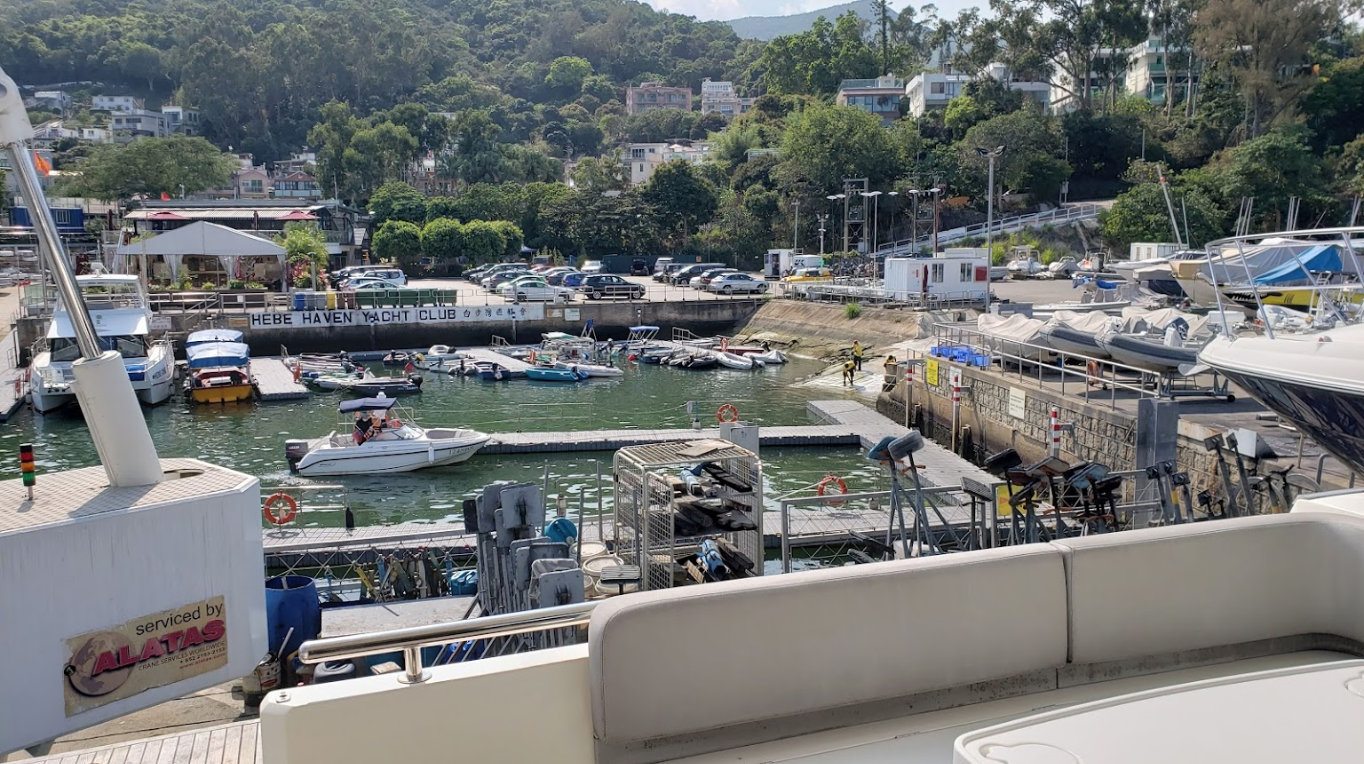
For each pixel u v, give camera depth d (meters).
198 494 8.27
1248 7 82.12
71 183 104.44
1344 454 13.73
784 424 37.84
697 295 71.12
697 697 4.07
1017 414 27.84
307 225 85.25
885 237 95.31
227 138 181.75
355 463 29.81
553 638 9.97
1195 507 19.14
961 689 4.45
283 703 3.69
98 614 7.66
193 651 8.22
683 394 45.16
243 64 181.75
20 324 47.94
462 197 106.50
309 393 44.47
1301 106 84.75
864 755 4.06
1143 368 27.03
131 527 7.79
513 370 49.78
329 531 20.86
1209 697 3.39
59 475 8.86
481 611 13.76
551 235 98.62
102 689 7.69
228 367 44.03
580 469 30.23
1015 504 13.18
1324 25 82.19
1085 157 95.56
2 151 7.91
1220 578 4.78
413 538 19.34
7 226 101.38
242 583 8.52
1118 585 4.64
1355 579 4.77
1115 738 3.10
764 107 137.75
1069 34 102.12
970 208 93.12
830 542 20.16
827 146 95.25
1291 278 27.06
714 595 4.08
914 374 35.22
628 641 3.97
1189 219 73.25
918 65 151.12
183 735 8.16
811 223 95.44
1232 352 15.03
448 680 3.87
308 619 12.20
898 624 4.33
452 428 35.56
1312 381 13.01
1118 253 78.06
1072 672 4.61
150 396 41.28
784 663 4.18
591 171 114.12
